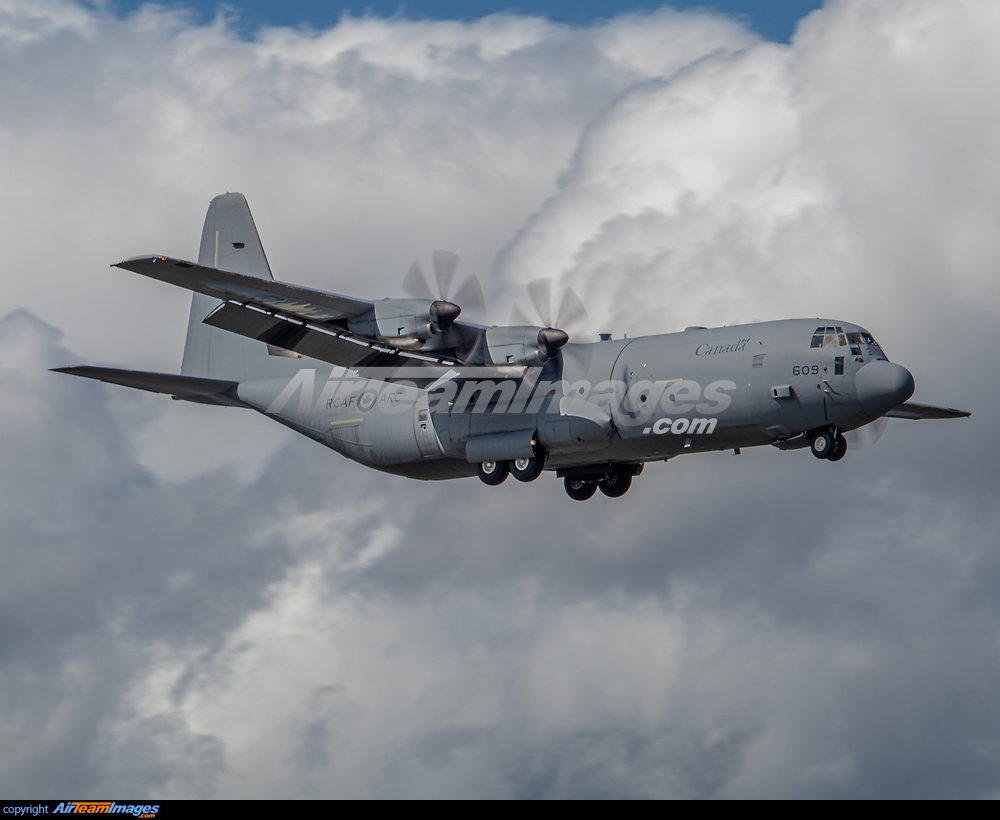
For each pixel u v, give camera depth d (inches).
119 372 2805.1
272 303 2324.1
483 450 2573.8
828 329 2261.3
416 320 2377.0
